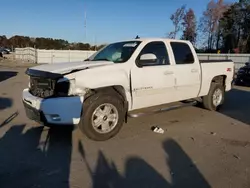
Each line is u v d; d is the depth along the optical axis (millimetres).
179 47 6086
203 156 4129
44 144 4535
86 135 4633
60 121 4309
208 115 6797
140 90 5152
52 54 42000
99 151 4273
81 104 4375
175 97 5984
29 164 3762
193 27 54094
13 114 6574
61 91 4320
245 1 49625
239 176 3482
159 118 6398
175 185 3236
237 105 8320
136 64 5102
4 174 3453
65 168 3654
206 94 6906
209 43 55594
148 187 3184
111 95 4742
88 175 3463
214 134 5227
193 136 5094
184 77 5992
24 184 3209
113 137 4945
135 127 5629
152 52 5465
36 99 4441
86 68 4535
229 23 52188
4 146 4418
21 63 38250
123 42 5777
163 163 3852
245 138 5027
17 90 10812
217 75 7035
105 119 4723
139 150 4336
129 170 3619
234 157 4105
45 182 3268
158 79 5410
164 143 4680
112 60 5305
